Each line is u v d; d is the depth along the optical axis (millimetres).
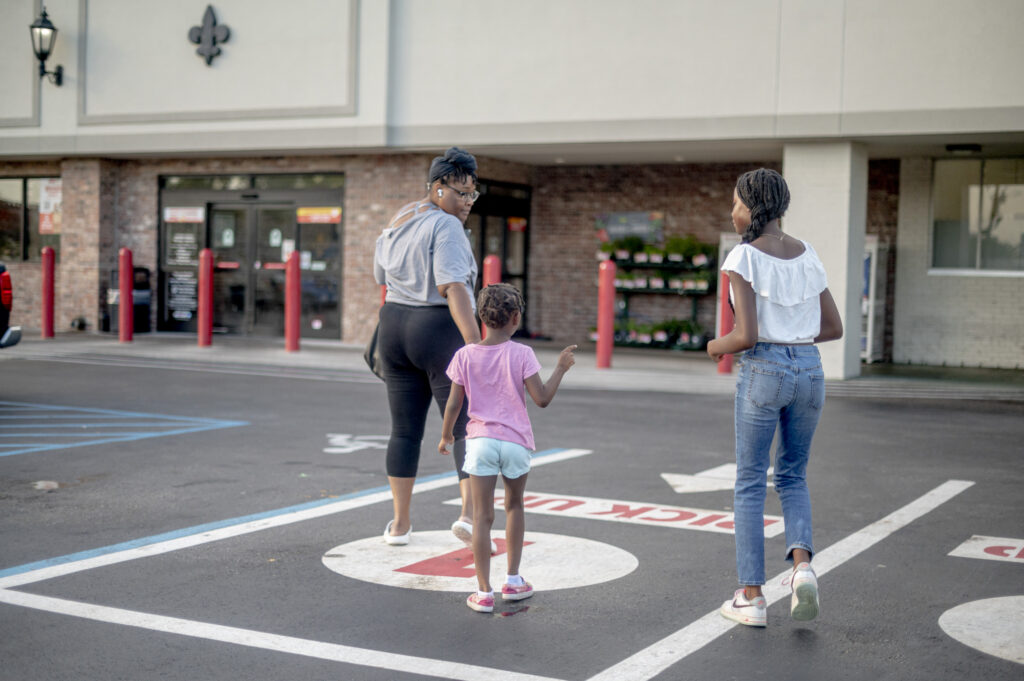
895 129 13484
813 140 14148
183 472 7656
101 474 7543
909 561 5516
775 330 4508
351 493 7039
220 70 17938
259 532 5969
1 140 19859
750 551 4504
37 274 21172
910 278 17266
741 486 4562
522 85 15789
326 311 18609
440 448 4980
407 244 5500
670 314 19344
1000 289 16734
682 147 15859
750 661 4055
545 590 4965
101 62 18953
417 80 16500
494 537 5934
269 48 17516
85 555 5445
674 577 5195
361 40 16797
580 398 12305
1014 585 5090
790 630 4430
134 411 10711
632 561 5477
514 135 15875
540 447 9000
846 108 13727
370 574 5184
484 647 4180
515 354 4703
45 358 15758
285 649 4125
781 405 4496
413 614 4582
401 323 5555
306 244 18766
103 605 4641
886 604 4785
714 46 14492
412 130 16594
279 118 17469
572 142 15555
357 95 16859
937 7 13195
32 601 4684
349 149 17312
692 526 6246
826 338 4688
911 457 8664
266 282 19234
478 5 16000
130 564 5293
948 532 6145
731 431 9984
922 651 4180
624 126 15148
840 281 14125
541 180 20078
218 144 17984
